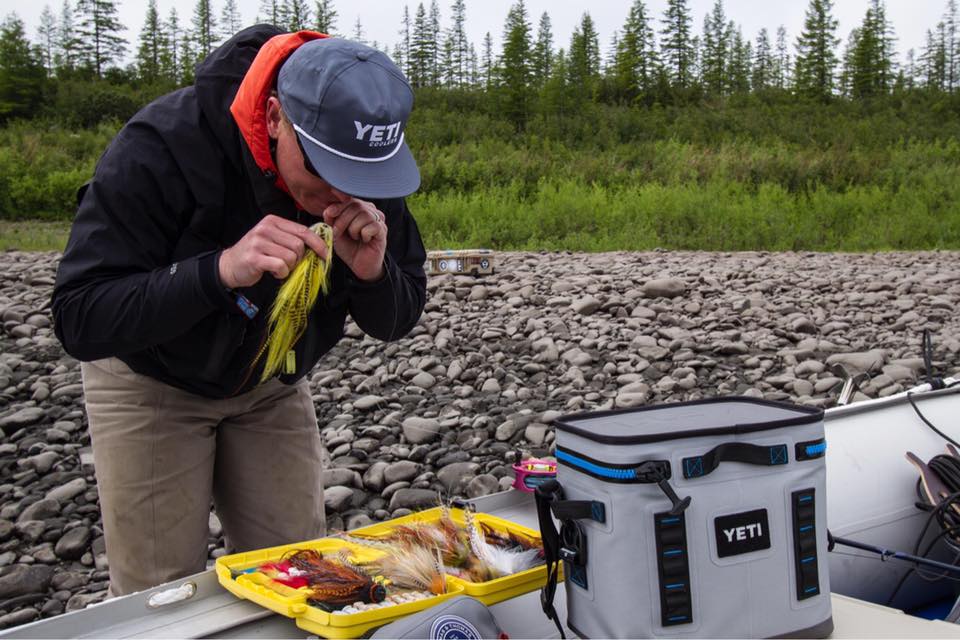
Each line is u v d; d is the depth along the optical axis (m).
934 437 2.73
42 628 1.53
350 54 1.70
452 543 1.86
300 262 1.75
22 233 17.52
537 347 6.70
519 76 44.94
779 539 1.57
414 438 4.95
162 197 1.87
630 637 1.51
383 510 4.23
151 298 1.74
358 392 5.88
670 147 27.95
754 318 7.60
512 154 27.59
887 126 35.75
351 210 1.82
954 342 6.67
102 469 2.17
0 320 7.24
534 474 2.21
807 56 69.19
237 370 2.04
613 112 41.41
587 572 1.58
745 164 23.05
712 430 1.51
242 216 1.96
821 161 22.95
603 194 19.95
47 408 5.54
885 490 2.59
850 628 1.69
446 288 8.64
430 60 98.19
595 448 1.53
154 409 2.12
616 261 11.28
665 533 1.49
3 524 4.05
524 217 18.33
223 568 1.74
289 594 1.61
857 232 17.56
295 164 1.76
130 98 48.34
